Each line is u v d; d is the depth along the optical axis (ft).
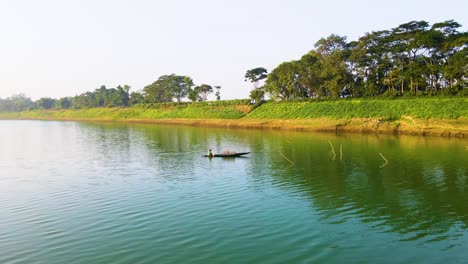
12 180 113.80
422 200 82.28
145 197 89.30
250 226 67.46
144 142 216.33
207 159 145.28
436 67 259.80
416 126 222.07
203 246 59.00
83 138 252.62
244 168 123.75
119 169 128.26
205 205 81.30
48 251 58.70
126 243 61.00
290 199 84.84
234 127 327.26
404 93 279.49
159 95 585.63
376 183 98.89
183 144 200.95
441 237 60.95
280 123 300.20
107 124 438.40
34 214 78.38
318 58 353.92
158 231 66.03
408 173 110.11
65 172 125.59
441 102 234.79
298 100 338.13
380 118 245.24
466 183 96.17
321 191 91.50
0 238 64.90
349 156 144.05
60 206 83.82
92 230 67.51
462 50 243.40
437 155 140.05
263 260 53.62
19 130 349.20
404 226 66.39
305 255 54.95
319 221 69.56
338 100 306.14
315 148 170.30
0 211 81.15
